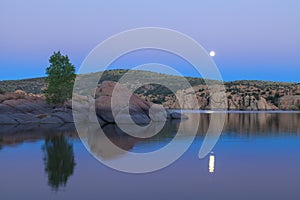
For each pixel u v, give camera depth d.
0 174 9.32
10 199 6.79
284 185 8.20
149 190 7.67
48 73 47.28
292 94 133.00
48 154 13.35
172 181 8.62
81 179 8.76
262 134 23.72
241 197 7.11
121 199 6.89
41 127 30.30
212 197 7.12
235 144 17.47
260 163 11.47
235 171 10.02
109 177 9.05
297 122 40.41
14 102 41.84
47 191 7.44
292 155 13.36
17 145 16.38
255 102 126.12
